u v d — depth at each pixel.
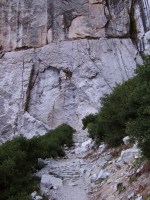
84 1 24.55
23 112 21.77
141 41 23.27
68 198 6.23
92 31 23.69
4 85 23.19
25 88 22.64
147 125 5.25
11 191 6.09
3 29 25.53
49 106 21.77
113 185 5.90
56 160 10.50
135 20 24.23
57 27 24.42
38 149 9.09
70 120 20.55
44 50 23.77
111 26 23.86
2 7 25.97
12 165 6.68
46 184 7.01
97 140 12.01
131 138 5.94
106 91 20.86
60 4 24.80
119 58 22.66
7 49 25.05
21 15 25.38
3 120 21.78
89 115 18.56
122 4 24.48
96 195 6.02
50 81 22.83
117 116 9.38
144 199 4.66
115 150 9.07
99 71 21.84
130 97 6.49
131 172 5.95
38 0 25.27
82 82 21.64
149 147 5.39
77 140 15.09
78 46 23.23
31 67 23.39
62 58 23.03
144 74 5.73
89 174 7.76
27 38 24.64
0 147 8.01
